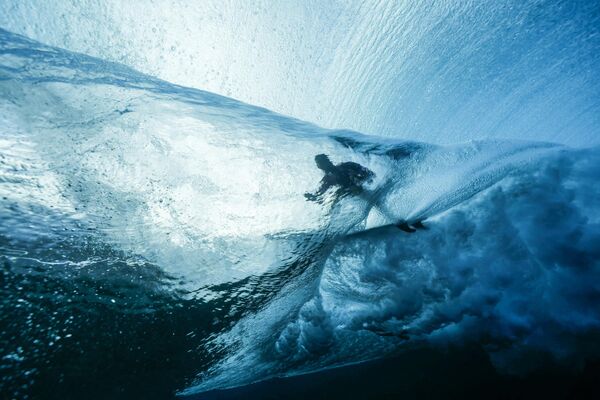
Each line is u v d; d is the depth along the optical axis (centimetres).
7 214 193
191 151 246
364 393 193
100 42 391
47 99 217
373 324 230
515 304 204
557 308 194
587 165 259
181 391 228
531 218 237
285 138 279
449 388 180
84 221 215
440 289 229
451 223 255
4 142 195
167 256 236
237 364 252
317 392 205
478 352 190
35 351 191
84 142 218
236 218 250
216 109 281
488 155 295
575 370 166
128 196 226
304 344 240
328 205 269
